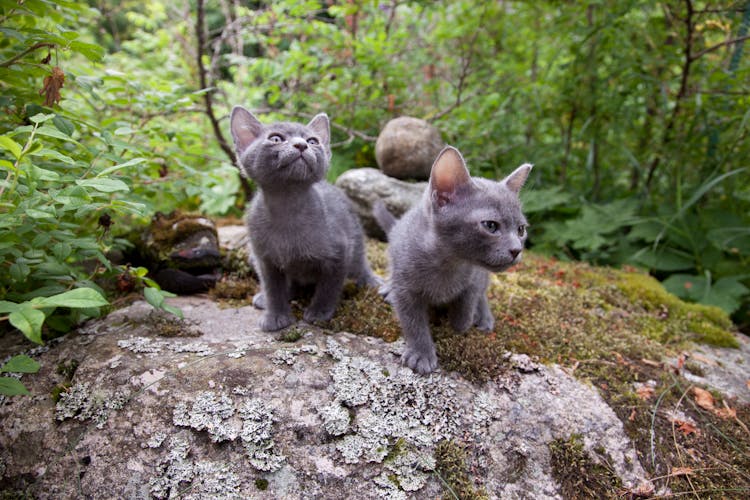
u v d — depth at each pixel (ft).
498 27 3.15
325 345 1.54
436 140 2.70
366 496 1.20
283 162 1.51
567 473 1.31
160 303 1.45
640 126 2.89
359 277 2.01
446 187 1.45
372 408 1.35
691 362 1.73
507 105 3.11
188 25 3.84
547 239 2.67
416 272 1.52
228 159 2.81
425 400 1.39
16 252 1.33
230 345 1.52
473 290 1.62
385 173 2.74
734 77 2.40
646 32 2.61
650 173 2.77
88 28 3.90
